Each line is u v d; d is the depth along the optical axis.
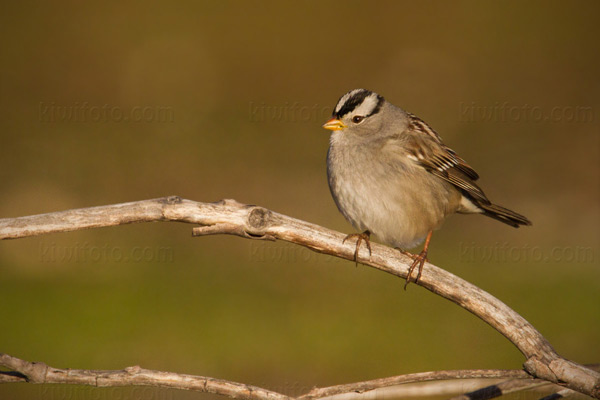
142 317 11.38
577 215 15.73
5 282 12.08
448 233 15.12
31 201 15.09
